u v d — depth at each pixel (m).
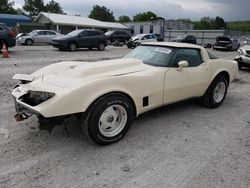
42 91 3.17
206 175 2.91
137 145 3.56
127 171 2.95
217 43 24.66
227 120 4.62
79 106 3.13
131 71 3.79
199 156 3.31
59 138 3.70
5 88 6.31
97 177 2.83
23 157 3.19
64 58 12.96
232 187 2.71
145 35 24.03
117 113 3.57
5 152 3.29
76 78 3.44
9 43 14.13
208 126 4.30
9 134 3.79
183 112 4.93
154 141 3.69
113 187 2.68
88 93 3.17
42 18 41.88
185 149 3.49
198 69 4.63
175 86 4.23
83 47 18.16
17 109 3.54
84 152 3.34
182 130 4.10
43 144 3.52
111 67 3.77
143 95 3.77
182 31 36.88
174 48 4.41
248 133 4.08
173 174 2.92
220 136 3.93
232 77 5.52
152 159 3.22
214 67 4.98
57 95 3.06
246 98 6.23
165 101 4.17
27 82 3.88
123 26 48.28
